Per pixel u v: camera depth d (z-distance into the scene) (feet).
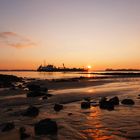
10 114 46.70
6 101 65.05
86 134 33.30
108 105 53.93
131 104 59.11
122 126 37.42
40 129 34.12
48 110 51.47
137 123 39.29
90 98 71.36
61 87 114.52
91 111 50.08
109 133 33.71
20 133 33.50
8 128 35.65
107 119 42.39
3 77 165.48
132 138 31.37
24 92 90.12
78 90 98.68
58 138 31.53
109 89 104.12
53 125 34.71
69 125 38.14
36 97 73.51
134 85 132.67
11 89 102.68
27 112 46.42
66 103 61.52
